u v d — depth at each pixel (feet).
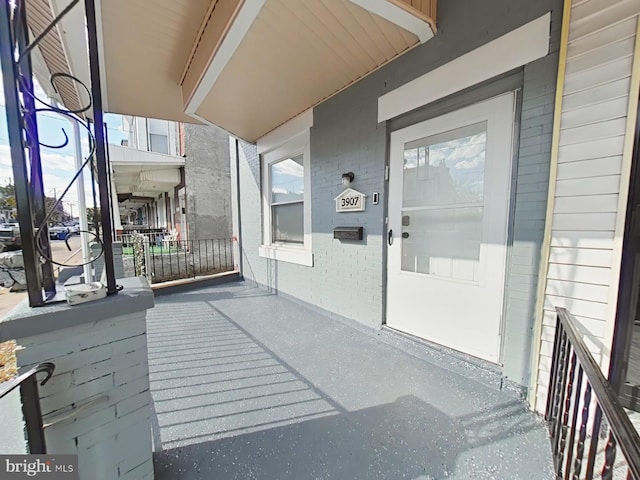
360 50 7.21
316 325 10.18
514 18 5.50
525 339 5.70
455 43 6.40
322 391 6.23
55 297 3.40
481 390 6.21
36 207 3.56
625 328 4.57
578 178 4.80
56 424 3.12
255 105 10.27
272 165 14.49
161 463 4.41
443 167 7.14
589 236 4.76
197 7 6.31
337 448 4.70
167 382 6.63
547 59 5.13
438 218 7.32
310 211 11.61
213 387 6.42
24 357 2.90
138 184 30.14
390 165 8.32
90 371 3.32
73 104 10.83
